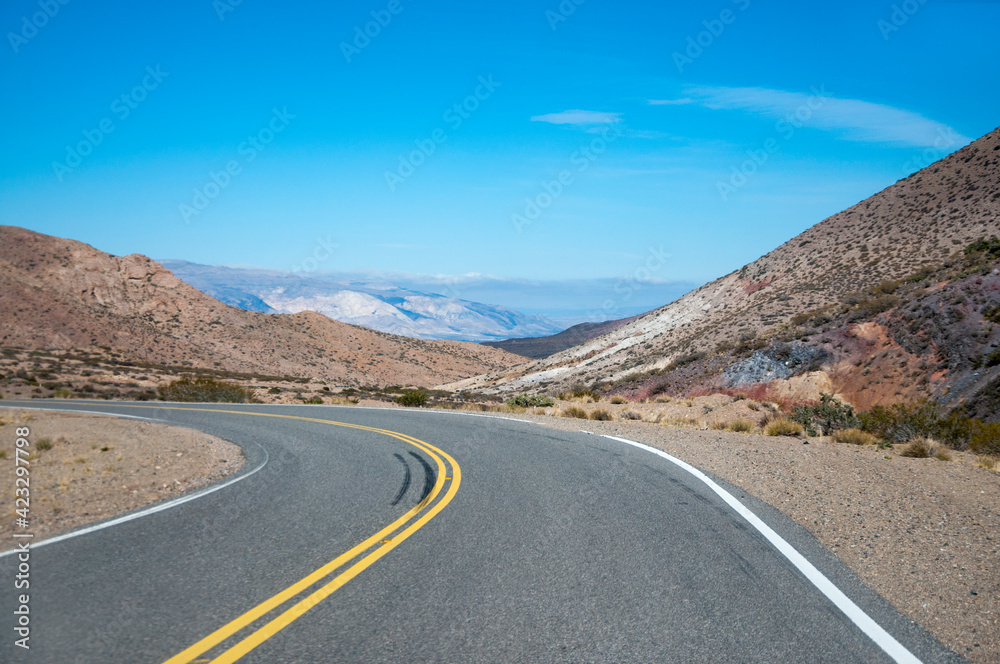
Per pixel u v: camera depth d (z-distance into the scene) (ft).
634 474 30.53
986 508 23.41
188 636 12.46
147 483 30.25
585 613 13.73
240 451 42.14
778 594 14.89
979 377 72.28
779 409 71.67
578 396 105.09
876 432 49.32
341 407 87.92
